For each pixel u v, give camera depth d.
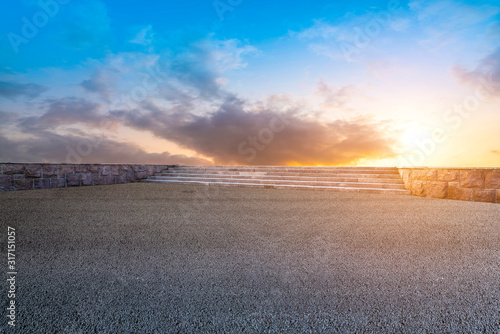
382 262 3.07
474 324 1.94
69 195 8.73
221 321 1.95
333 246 3.63
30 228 4.53
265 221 5.18
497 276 2.72
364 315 2.04
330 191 10.55
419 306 2.16
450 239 3.99
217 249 3.49
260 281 2.57
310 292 2.37
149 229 4.52
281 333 1.83
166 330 1.85
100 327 1.88
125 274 2.71
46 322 1.92
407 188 9.80
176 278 2.63
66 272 2.76
